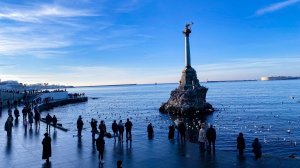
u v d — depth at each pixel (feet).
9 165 63.77
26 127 108.06
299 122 226.58
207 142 72.74
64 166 62.59
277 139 159.02
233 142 150.51
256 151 63.21
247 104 416.67
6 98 259.39
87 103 509.76
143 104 482.28
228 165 60.23
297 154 124.98
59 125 115.03
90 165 63.00
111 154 70.79
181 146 77.10
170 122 240.53
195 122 239.91
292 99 481.05
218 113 308.40
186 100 310.45
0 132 102.63
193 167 59.77
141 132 175.52
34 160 67.41
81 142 84.94
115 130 85.97
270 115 278.46
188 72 326.44
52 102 379.55
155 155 69.10
